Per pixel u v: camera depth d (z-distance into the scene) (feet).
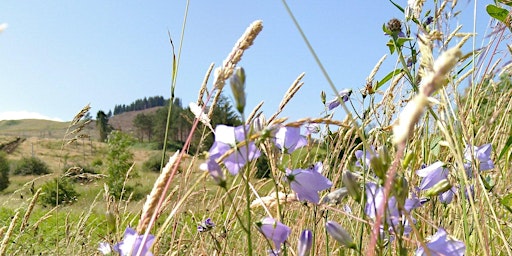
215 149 0.86
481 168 1.38
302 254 0.82
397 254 0.99
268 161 0.96
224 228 1.57
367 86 1.69
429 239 0.88
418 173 1.25
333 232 0.82
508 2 1.50
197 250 1.63
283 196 0.94
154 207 0.85
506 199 1.34
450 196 1.33
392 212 0.79
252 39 0.91
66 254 2.65
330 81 0.67
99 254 2.31
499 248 1.43
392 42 1.67
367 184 0.82
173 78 1.57
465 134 1.27
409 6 1.61
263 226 0.87
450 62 0.44
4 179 19.17
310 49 0.69
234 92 0.72
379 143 1.63
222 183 0.77
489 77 1.83
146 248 0.90
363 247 1.34
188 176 1.46
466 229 1.17
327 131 1.73
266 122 1.05
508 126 1.88
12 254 2.62
